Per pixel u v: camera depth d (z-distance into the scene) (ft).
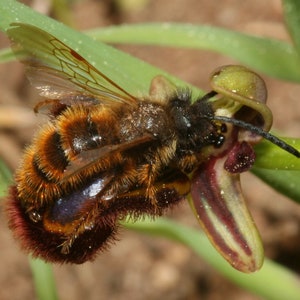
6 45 0.64
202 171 0.46
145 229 0.52
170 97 0.45
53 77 0.45
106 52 0.48
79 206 0.44
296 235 0.59
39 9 0.61
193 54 0.64
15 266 0.60
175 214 0.60
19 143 0.62
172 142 0.44
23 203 0.44
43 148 0.44
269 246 0.59
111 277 0.60
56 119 0.44
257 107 0.44
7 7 0.47
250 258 0.45
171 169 0.45
